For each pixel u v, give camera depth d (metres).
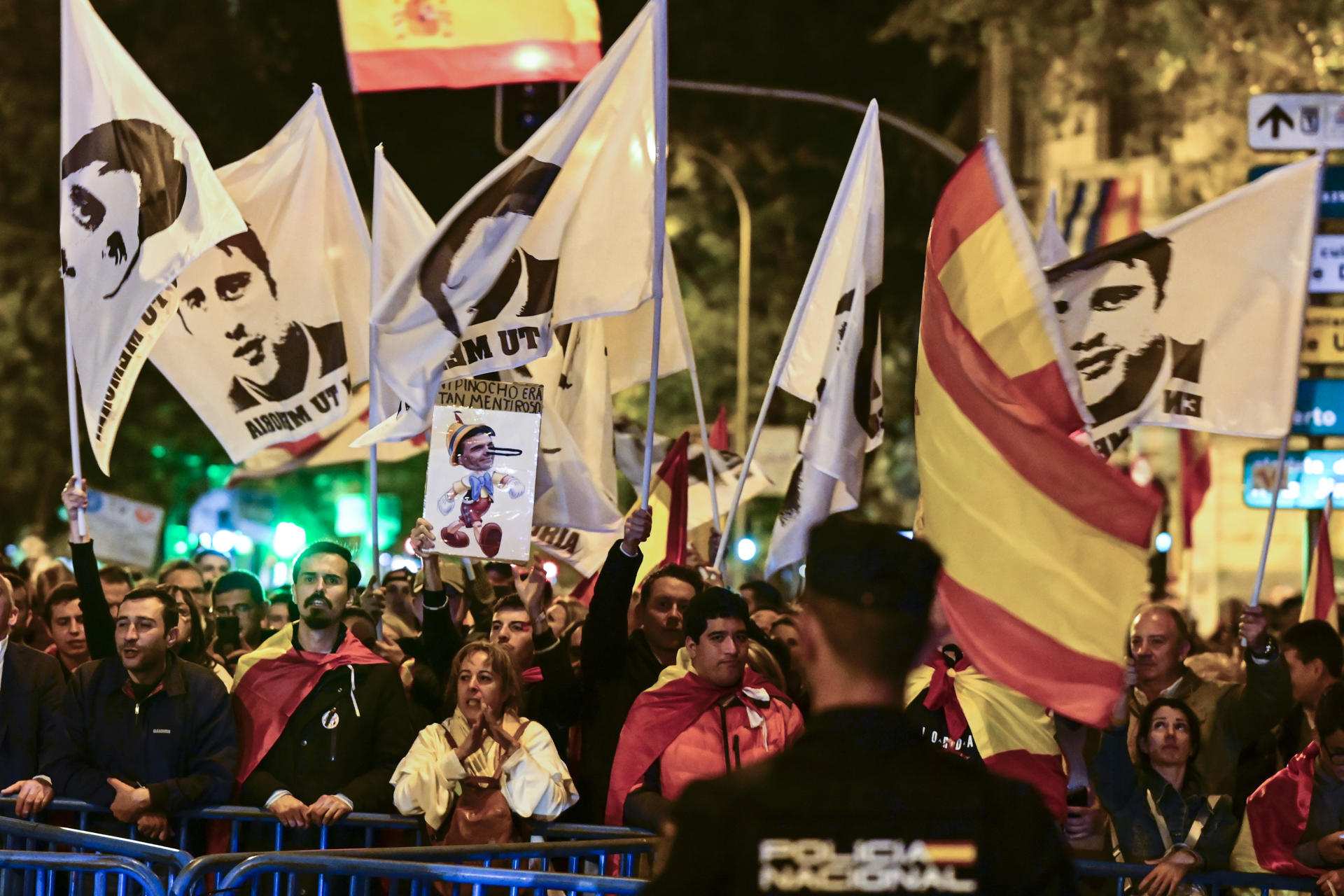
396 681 12.45
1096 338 12.35
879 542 5.87
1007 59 47.59
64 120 12.66
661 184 12.38
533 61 21.55
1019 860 5.53
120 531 25.45
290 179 14.02
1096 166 47.19
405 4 21.55
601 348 14.73
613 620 12.54
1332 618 16.95
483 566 15.80
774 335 54.12
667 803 11.05
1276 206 12.29
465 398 12.66
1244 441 46.25
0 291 44.72
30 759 12.16
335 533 50.25
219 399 13.91
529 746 11.88
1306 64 40.84
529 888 8.95
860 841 5.51
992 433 10.69
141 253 12.37
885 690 5.75
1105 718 10.09
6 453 45.22
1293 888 11.22
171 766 12.02
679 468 15.95
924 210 50.16
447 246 11.85
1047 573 10.38
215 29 45.88
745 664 11.52
